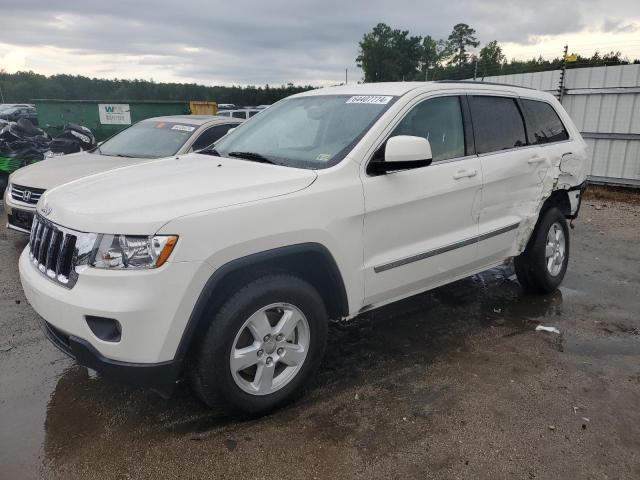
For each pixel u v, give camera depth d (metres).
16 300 4.89
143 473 2.68
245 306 2.86
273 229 2.90
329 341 4.21
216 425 3.07
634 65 10.76
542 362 3.87
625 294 5.34
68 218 2.84
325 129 3.76
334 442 2.92
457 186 3.91
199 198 2.83
